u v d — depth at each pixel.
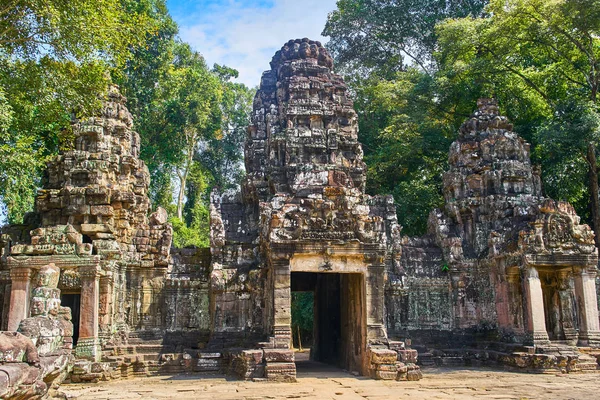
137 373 19.06
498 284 22.22
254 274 20.64
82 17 15.86
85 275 18.05
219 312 20.50
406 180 36.03
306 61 25.98
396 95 34.19
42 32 16.14
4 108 15.33
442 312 23.44
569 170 27.72
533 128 29.88
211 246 21.78
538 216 21.31
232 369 18.39
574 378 17.30
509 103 32.28
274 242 18.02
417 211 32.59
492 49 30.61
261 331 20.08
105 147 21.69
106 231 20.61
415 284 23.45
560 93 31.09
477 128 26.25
